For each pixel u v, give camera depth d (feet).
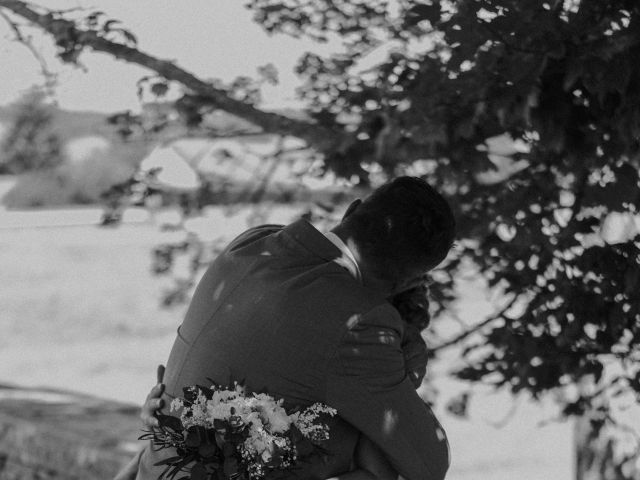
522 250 10.43
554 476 28.14
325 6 12.28
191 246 15.03
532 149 10.18
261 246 7.75
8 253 49.73
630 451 13.00
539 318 10.07
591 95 9.05
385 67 11.02
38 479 16.79
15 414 18.20
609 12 8.48
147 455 8.16
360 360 7.23
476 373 10.81
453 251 11.84
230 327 7.49
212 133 13.89
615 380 10.52
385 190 7.73
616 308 9.64
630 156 9.14
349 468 7.63
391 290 7.80
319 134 12.37
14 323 43.42
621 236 10.52
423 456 7.47
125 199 14.08
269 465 7.14
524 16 8.48
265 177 14.25
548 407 33.60
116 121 13.91
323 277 7.40
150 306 46.03
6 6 12.60
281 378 7.31
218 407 7.16
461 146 10.21
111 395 34.73
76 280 48.55
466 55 8.86
